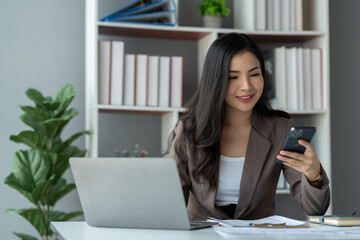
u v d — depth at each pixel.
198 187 1.77
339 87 3.32
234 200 1.78
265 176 1.76
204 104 1.78
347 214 3.30
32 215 2.62
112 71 2.72
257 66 1.74
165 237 1.18
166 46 3.10
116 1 3.04
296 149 1.44
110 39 3.01
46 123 2.55
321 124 2.93
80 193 1.40
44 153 2.59
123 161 1.32
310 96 2.92
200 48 3.04
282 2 2.94
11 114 2.92
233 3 3.22
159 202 1.31
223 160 1.80
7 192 2.90
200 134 1.78
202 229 1.34
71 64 3.00
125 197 1.34
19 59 2.93
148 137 3.07
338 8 3.34
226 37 1.75
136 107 2.72
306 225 1.39
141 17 2.75
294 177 1.73
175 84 2.82
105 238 1.18
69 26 3.00
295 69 2.89
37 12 2.96
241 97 1.72
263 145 1.77
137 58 2.77
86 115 2.92
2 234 2.88
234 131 1.85
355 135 3.33
